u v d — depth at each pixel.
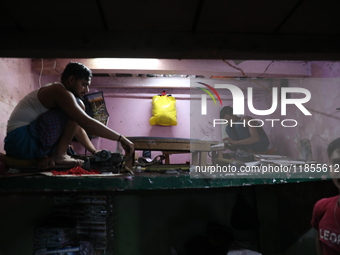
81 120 1.64
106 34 0.86
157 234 2.18
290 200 2.20
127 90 4.82
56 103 1.72
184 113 4.87
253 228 2.23
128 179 1.43
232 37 0.88
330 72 3.16
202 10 0.75
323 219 1.39
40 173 1.51
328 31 0.87
